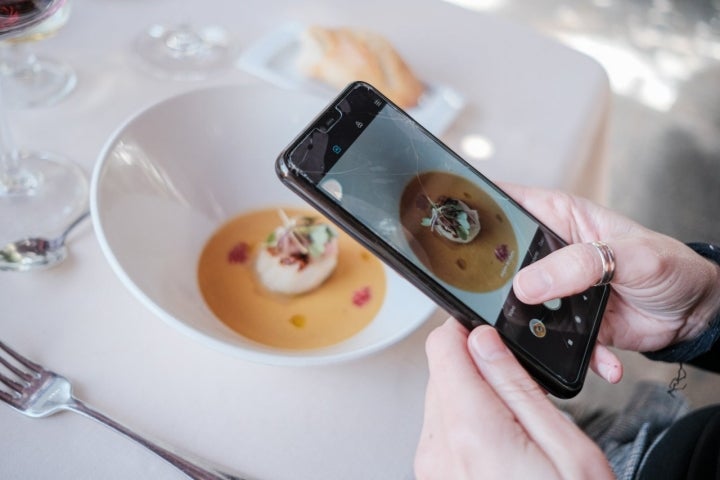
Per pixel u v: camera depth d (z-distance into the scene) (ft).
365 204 1.70
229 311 2.04
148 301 1.69
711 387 4.25
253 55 2.69
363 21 2.91
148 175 2.09
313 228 2.13
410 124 1.87
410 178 1.79
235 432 1.75
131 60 2.65
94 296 1.97
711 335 2.32
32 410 1.69
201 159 2.25
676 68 6.36
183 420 1.75
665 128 5.87
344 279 2.16
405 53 2.79
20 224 2.12
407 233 1.72
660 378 4.22
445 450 1.62
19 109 2.41
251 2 2.94
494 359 1.63
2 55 2.55
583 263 1.74
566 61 2.87
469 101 2.66
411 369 1.93
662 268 1.92
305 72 2.65
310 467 1.72
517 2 6.70
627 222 2.17
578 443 1.55
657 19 6.78
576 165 2.55
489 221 1.84
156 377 1.82
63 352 1.84
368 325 2.04
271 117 2.31
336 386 1.87
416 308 1.95
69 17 2.75
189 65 2.66
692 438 2.16
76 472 1.63
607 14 6.72
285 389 1.85
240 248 2.24
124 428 1.68
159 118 2.15
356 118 1.80
